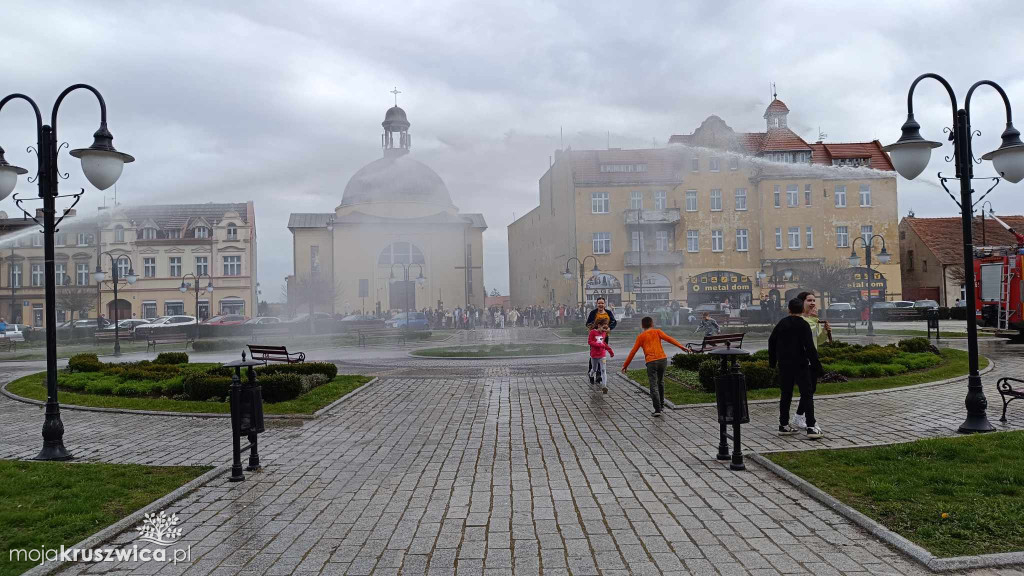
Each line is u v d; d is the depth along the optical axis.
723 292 53.22
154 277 61.31
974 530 5.25
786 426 9.55
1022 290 23.31
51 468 7.88
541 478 7.39
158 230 62.09
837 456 7.76
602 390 14.21
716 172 53.84
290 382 12.83
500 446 9.12
